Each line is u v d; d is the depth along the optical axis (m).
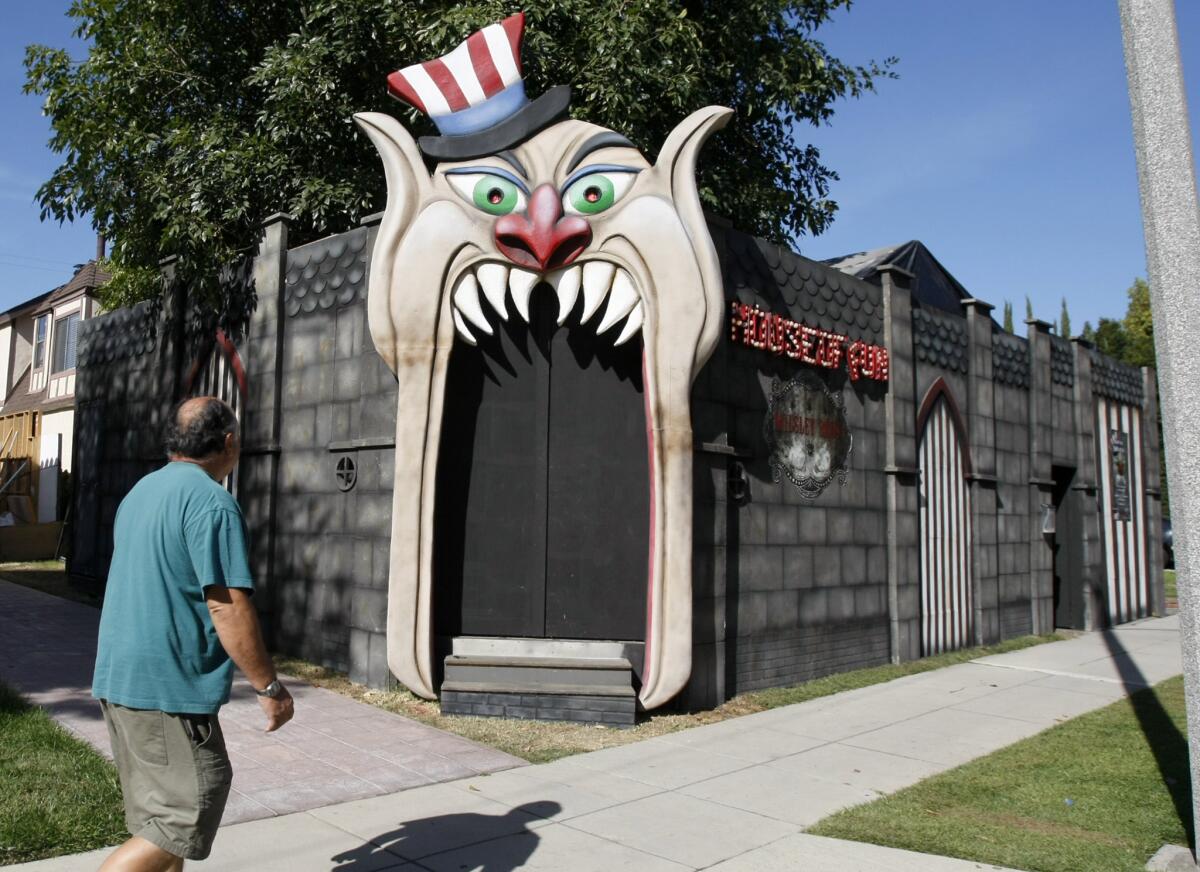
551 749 6.61
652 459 7.55
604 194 7.67
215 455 3.65
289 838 4.73
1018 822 5.37
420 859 4.51
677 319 7.58
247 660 3.32
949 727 7.77
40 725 6.40
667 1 11.34
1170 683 10.01
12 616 11.63
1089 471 15.31
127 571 3.36
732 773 6.21
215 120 12.09
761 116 14.66
